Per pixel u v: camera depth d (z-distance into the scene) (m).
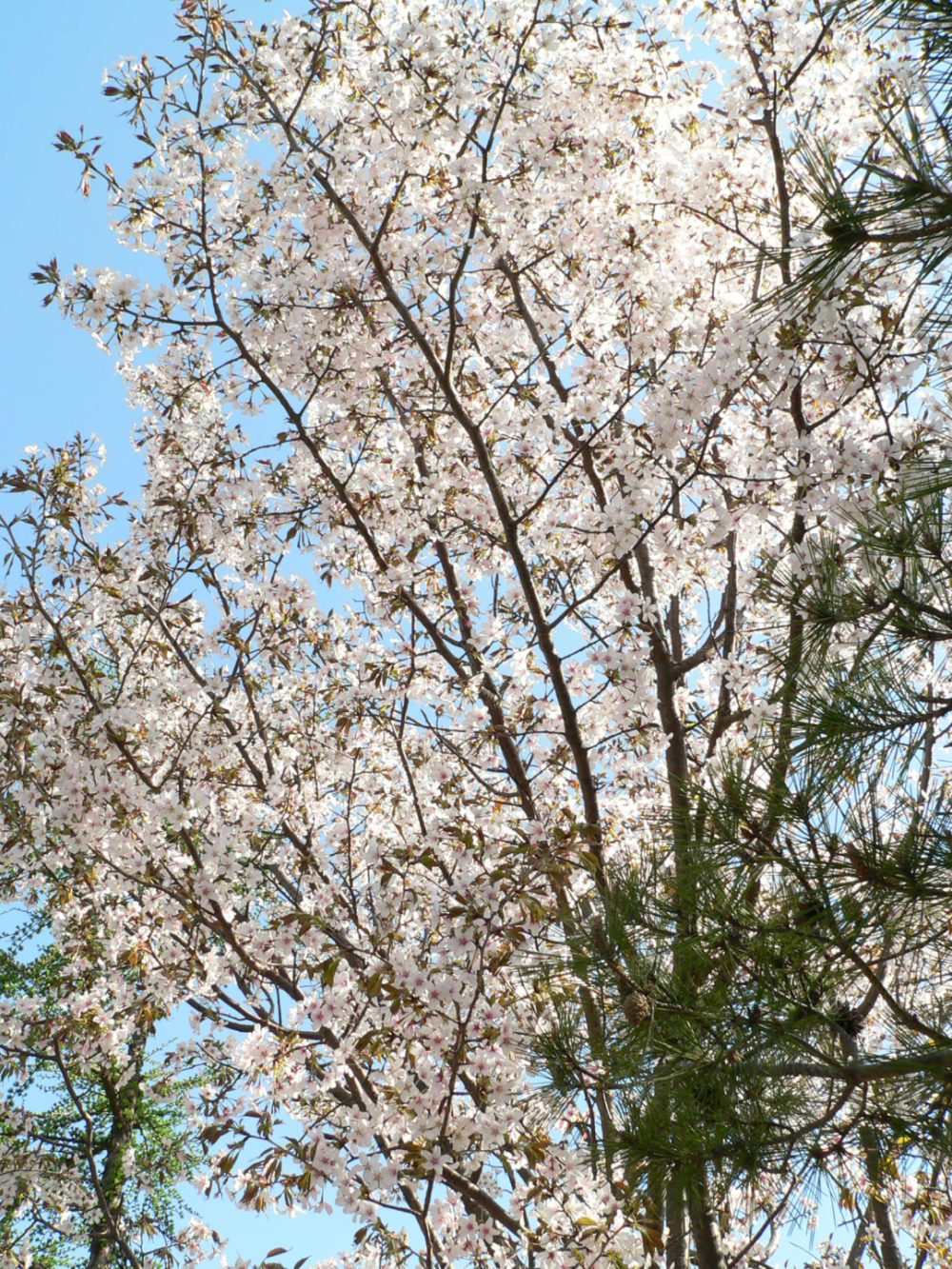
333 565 5.78
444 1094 3.62
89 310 4.74
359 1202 3.45
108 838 4.75
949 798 2.27
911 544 2.39
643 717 4.76
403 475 5.39
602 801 5.47
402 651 5.32
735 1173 2.39
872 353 4.34
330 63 4.74
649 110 5.72
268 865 5.59
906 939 2.28
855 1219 2.38
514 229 5.19
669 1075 2.43
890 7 2.12
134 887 5.20
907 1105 2.21
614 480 5.28
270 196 4.89
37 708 4.96
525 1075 3.52
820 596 2.58
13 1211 6.77
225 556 5.49
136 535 5.81
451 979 3.59
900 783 2.32
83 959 5.57
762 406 5.26
